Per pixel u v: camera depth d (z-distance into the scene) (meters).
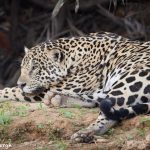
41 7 34.91
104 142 16.89
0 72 33.75
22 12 35.38
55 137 17.78
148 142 16.31
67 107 19.70
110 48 20.33
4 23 35.44
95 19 34.00
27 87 20.36
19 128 18.22
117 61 19.69
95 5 33.22
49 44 20.80
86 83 20.12
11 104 20.36
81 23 33.94
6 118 18.59
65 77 20.38
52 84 20.42
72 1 32.50
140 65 18.42
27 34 34.44
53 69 20.34
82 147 16.64
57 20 32.78
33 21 34.94
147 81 17.78
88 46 20.61
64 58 20.44
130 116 17.64
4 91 20.92
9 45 34.19
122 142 16.66
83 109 19.44
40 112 19.00
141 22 32.16
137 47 19.94
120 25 33.00
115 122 17.59
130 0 29.14
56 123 18.00
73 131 17.72
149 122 17.22
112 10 32.84
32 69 20.44
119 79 18.17
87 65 20.33
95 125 17.30
